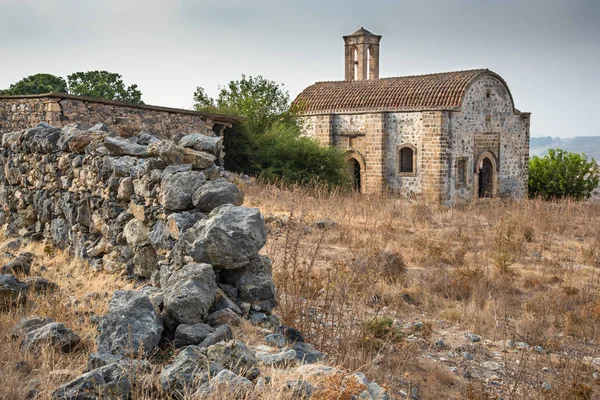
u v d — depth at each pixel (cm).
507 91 3806
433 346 954
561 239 1941
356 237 1652
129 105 2330
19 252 1123
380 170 3650
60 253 1120
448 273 1373
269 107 3822
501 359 928
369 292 1109
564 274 1470
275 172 3225
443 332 1037
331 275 1125
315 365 586
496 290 1312
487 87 3681
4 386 532
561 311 1187
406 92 3694
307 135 3912
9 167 1338
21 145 1280
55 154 1170
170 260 825
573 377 818
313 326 836
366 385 569
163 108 2477
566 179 4284
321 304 981
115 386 513
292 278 1009
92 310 794
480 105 3647
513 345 995
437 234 1870
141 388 525
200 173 861
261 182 2786
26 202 1268
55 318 745
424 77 3812
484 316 1127
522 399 772
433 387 773
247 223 757
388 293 1177
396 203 2517
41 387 543
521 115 3941
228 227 746
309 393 515
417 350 890
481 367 875
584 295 1277
